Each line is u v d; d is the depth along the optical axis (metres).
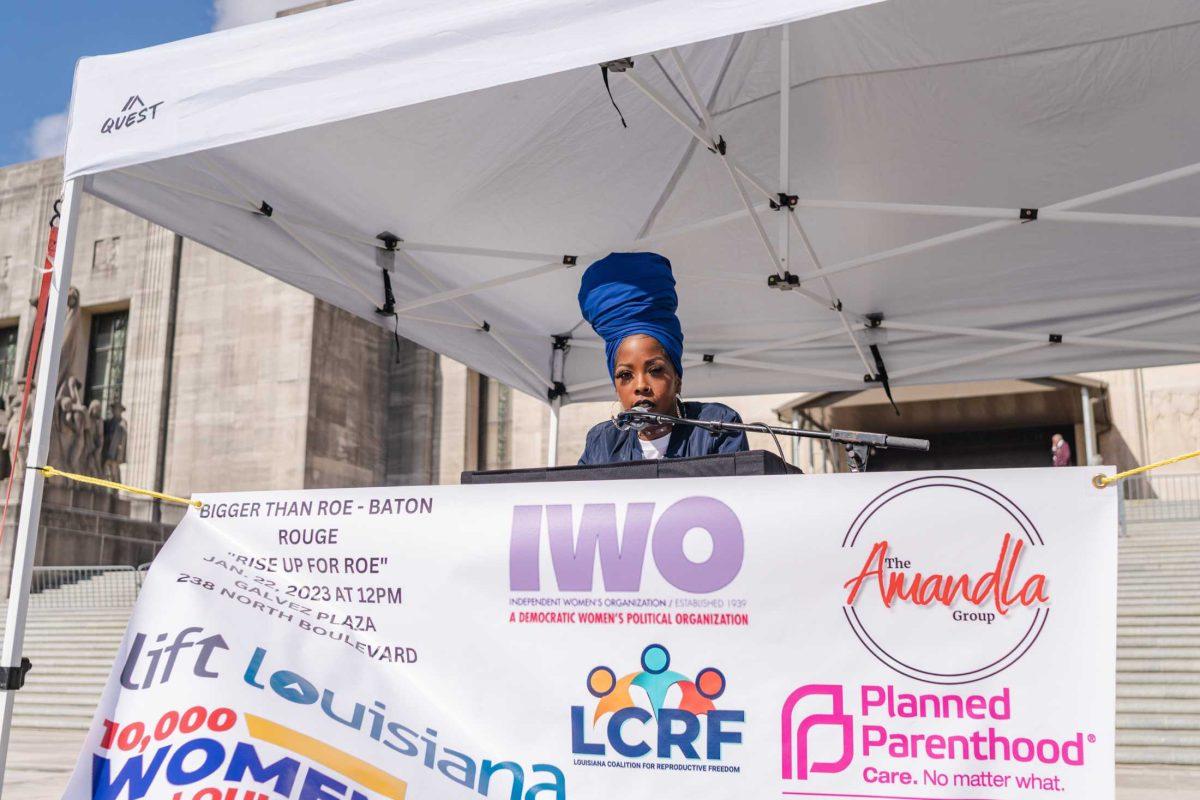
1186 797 5.66
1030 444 21.59
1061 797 1.75
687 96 4.79
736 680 1.95
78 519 19.86
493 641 2.10
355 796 2.04
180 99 2.99
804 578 1.96
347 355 27.06
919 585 1.90
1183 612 9.77
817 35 4.51
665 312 3.03
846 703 1.88
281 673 2.15
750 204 4.86
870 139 5.02
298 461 25.19
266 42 2.92
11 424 23.47
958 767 1.81
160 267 28.34
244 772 2.07
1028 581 1.84
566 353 6.94
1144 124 4.66
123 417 27.41
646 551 2.06
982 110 4.73
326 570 2.24
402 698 2.10
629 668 2.01
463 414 27.09
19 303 29.55
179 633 2.22
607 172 5.15
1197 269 5.42
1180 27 4.13
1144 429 20.20
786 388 6.66
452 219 5.23
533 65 2.61
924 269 5.75
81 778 2.12
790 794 1.87
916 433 22.03
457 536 2.18
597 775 1.98
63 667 11.98
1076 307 5.81
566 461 24.72
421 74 2.72
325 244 4.92
